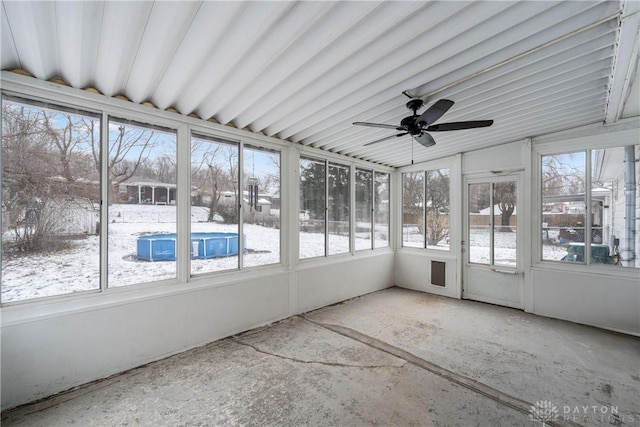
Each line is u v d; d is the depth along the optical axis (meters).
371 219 5.68
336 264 4.80
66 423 1.99
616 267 3.65
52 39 1.86
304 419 2.04
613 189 3.70
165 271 3.02
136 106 2.75
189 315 3.07
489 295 4.80
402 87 2.56
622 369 2.70
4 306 2.19
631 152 3.55
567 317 3.97
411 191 5.90
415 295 5.29
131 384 2.44
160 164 3.00
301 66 2.25
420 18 1.73
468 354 2.99
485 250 4.85
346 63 2.19
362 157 5.27
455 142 4.43
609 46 2.10
